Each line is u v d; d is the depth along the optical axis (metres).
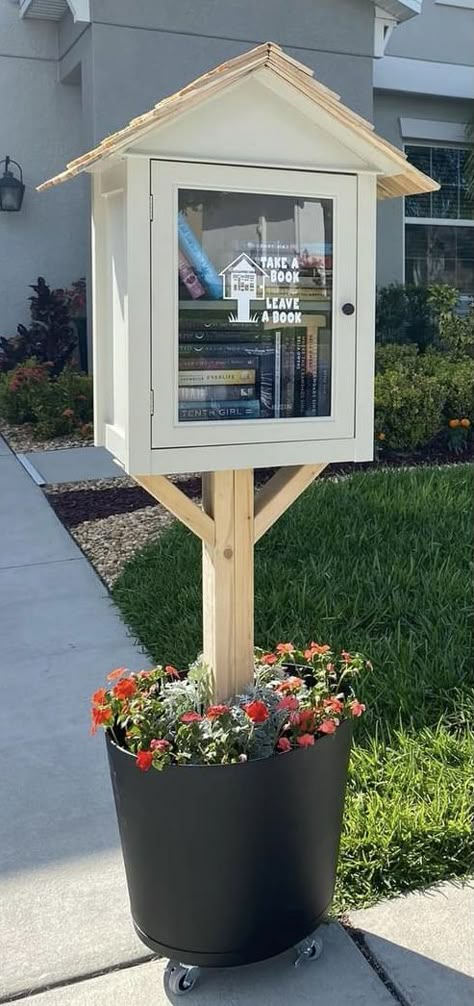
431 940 2.36
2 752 3.30
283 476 2.39
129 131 1.96
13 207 10.01
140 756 2.01
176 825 2.06
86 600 4.64
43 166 10.30
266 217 2.15
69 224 10.48
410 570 4.33
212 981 2.23
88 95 8.60
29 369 8.70
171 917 2.14
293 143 2.12
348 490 5.61
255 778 2.04
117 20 8.37
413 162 11.10
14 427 8.58
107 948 2.35
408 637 3.83
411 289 10.03
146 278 2.05
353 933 2.39
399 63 10.48
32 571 5.02
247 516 2.34
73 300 9.88
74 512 5.94
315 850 2.19
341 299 2.24
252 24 8.76
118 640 4.20
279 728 2.17
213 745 2.08
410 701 3.31
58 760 3.25
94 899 2.54
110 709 2.20
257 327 2.18
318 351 2.24
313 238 2.20
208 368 2.15
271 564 4.52
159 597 4.43
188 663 3.72
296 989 2.21
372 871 2.54
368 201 2.22
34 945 2.37
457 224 11.31
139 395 2.09
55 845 2.77
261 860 2.10
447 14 10.67
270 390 2.21
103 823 2.88
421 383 7.21
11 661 4.01
